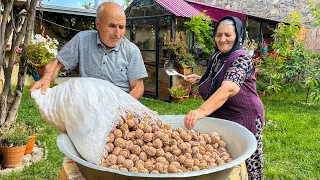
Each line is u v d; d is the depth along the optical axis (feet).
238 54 5.94
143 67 6.13
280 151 13.58
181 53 24.31
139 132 4.54
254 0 39.47
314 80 19.79
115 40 5.68
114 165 4.00
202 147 4.72
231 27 6.14
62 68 6.21
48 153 12.76
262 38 30.94
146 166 4.04
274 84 17.93
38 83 5.24
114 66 5.93
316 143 14.62
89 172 3.71
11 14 11.24
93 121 4.25
